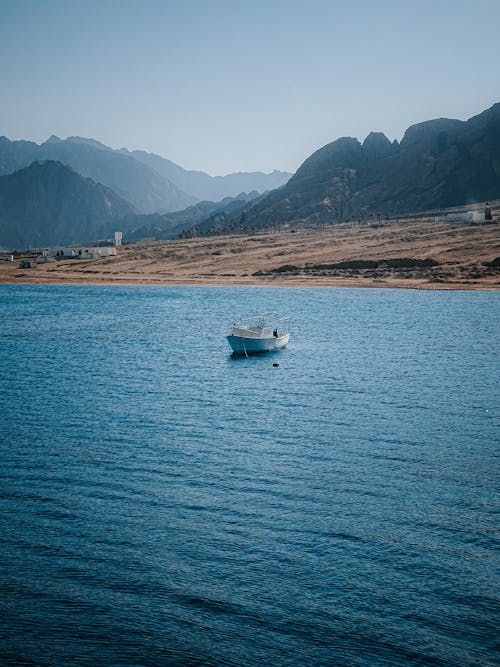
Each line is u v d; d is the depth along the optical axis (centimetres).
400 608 2636
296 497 3669
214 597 2711
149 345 9819
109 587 2780
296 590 2756
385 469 4119
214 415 5534
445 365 7781
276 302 16562
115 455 4412
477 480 3916
